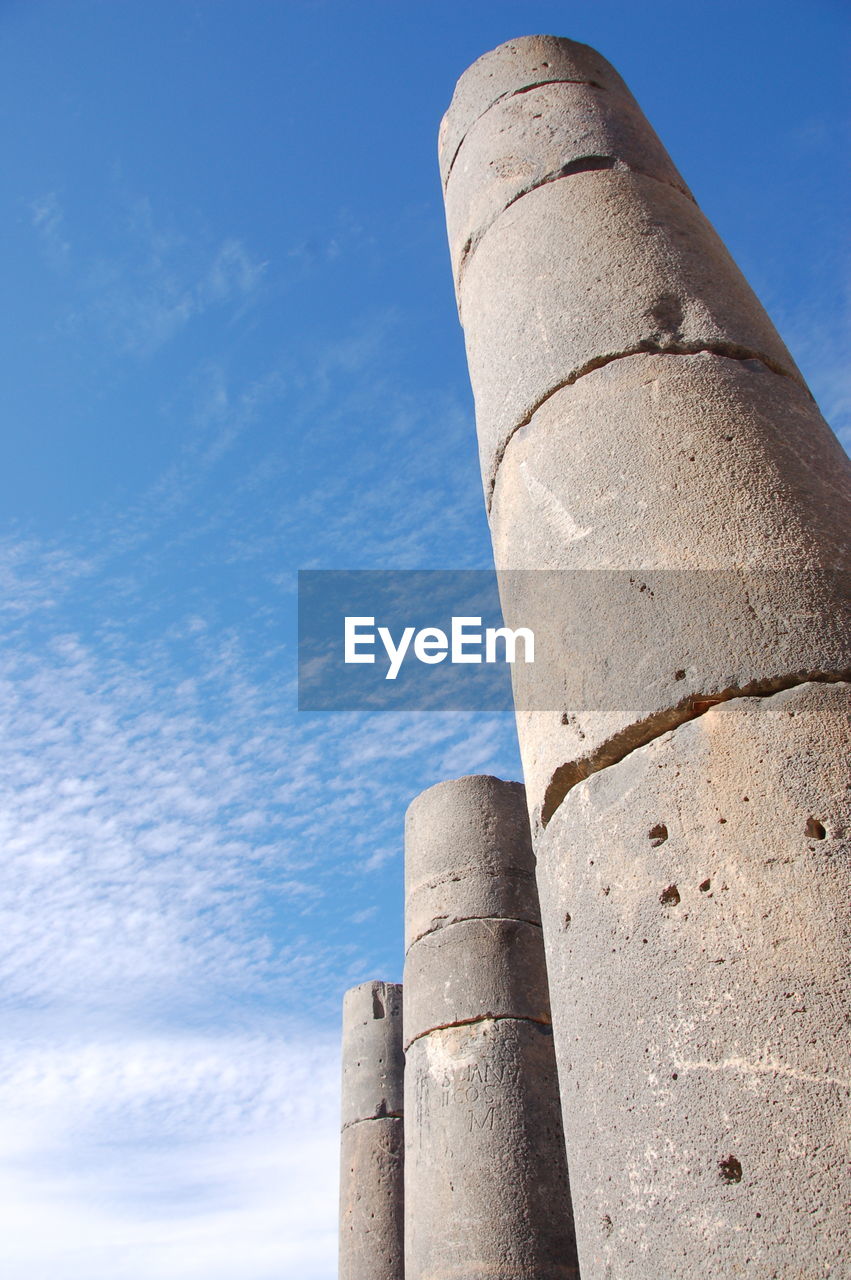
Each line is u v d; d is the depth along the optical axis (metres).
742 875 2.59
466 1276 6.76
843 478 3.38
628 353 3.68
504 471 3.85
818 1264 2.12
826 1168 2.19
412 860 9.07
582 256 4.03
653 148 4.69
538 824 3.27
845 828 2.55
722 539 3.08
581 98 4.83
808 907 2.48
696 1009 2.50
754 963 2.47
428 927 8.48
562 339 3.85
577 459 3.52
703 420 3.38
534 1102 7.42
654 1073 2.52
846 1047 2.29
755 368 3.67
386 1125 11.98
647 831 2.81
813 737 2.70
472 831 8.82
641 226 4.10
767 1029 2.39
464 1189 7.10
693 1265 2.28
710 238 4.27
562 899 3.01
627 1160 2.51
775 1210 2.21
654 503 3.24
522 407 3.86
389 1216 11.30
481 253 4.54
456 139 5.18
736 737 2.77
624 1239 2.46
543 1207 6.98
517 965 8.09
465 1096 7.48
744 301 3.96
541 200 4.39
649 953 2.66
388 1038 12.67
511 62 5.14
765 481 3.20
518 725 3.48
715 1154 2.33
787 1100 2.29
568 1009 2.86
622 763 2.98
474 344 4.41
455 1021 7.89
